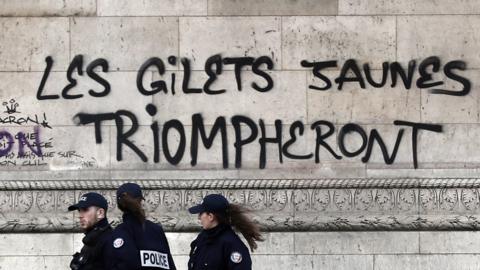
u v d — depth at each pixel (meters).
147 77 17.47
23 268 17.23
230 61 17.45
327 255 17.25
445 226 17.23
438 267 17.25
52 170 17.42
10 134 17.47
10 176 17.39
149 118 17.47
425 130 17.42
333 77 17.44
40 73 17.47
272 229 17.25
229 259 12.07
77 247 17.27
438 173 17.38
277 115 17.44
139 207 12.34
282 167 17.42
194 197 17.33
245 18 17.47
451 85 17.45
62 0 17.50
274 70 17.45
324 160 17.42
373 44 17.45
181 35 17.47
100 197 12.62
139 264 12.17
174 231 17.22
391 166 17.41
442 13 17.45
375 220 17.23
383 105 17.45
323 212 17.31
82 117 17.45
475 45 17.45
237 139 17.42
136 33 17.48
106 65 17.47
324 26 17.45
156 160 17.42
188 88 17.45
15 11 17.47
